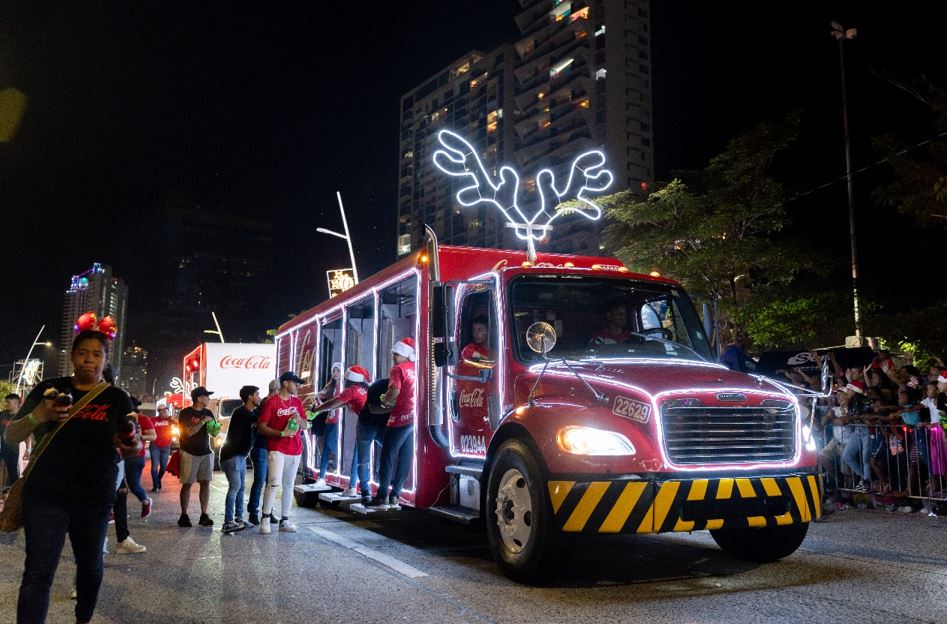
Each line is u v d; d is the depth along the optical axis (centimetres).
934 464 969
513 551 615
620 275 748
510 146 9619
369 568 679
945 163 1383
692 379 605
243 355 2428
